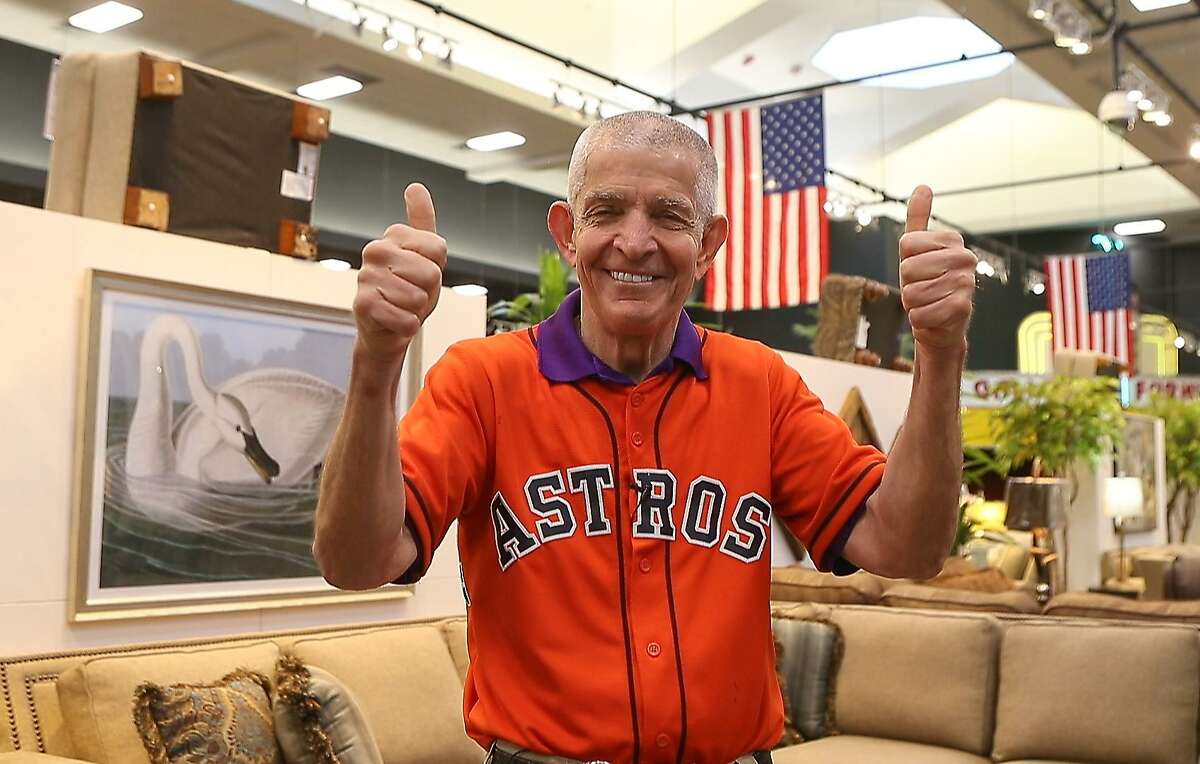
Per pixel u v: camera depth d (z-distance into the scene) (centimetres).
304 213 387
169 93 344
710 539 132
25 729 293
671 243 130
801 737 454
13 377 309
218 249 358
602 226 131
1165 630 402
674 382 137
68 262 322
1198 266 2005
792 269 735
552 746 125
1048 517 672
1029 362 1878
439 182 1128
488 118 1059
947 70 1271
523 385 134
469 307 445
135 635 333
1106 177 1664
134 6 782
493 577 131
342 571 117
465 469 129
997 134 1554
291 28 838
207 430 353
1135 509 795
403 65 926
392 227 111
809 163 745
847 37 1178
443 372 134
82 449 320
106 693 292
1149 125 1208
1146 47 1015
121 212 340
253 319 367
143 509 334
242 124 366
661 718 125
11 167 811
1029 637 423
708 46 1104
